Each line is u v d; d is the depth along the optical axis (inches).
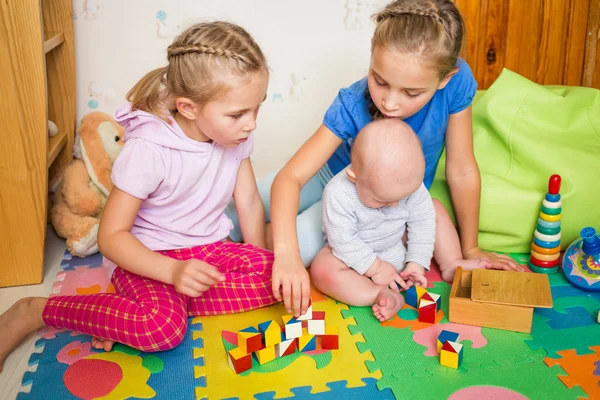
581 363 43.2
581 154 61.3
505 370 42.7
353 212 51.4
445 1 48.1
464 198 57.4
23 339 48.1
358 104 53.9
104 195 63.5
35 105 53.7
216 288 50.6
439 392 40.6
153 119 47.6
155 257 45.7
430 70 46.1
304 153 53.9
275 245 48.9
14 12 51.5
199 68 43.9
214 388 41.7
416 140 48.4
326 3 73.9
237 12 72.2
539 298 47.4
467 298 48.4
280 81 76.0
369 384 41.8
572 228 59.6
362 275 52.1
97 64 70.4
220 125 45.6
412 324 48.9
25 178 54.8
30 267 56.9
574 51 79.6
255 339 43.6
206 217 52.3
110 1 68.7
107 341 46.4
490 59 79.1
